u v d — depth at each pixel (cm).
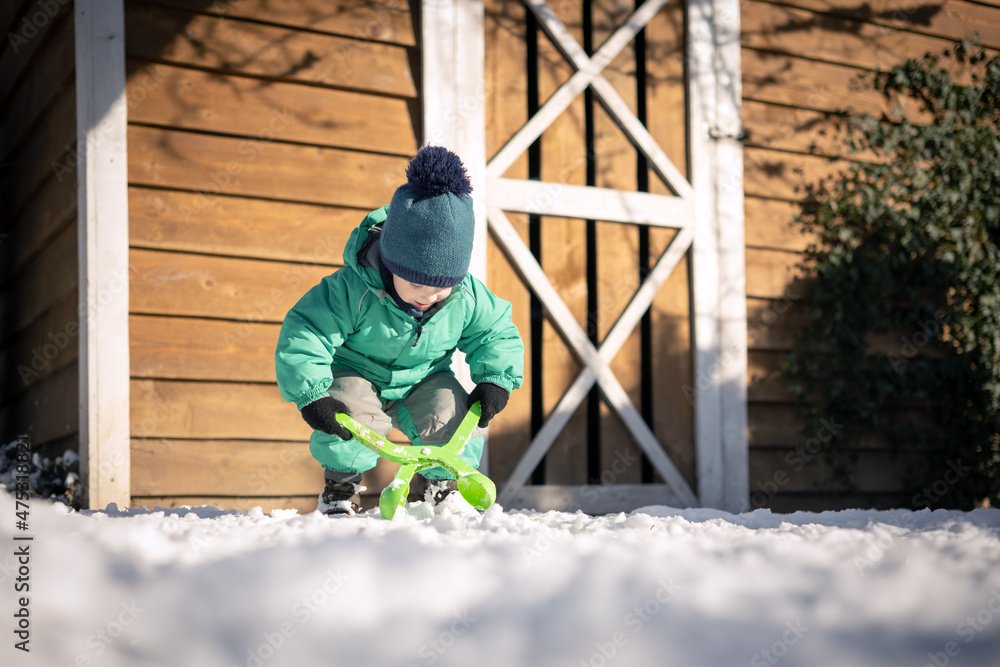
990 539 162
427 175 223
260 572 123
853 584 126
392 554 131
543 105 424
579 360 421
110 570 122
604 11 441
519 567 129
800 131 479
